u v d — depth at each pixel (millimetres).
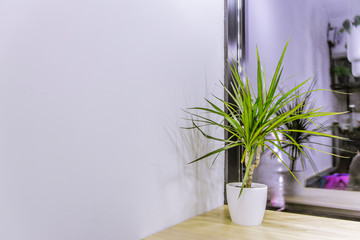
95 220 760
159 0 999
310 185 1276
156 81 978
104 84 790
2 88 577
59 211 674
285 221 1109
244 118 1021
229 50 1427
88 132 745
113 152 815
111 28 813
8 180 583
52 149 662
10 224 584
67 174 693
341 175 1211
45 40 651
